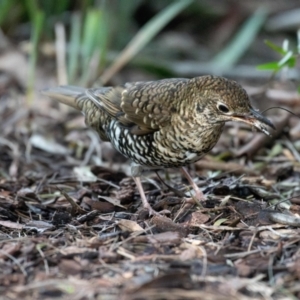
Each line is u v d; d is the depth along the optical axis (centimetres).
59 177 1356
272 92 1738
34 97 1786
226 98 1022
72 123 1627
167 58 2194
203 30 2348
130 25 2225
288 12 2341
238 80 1998
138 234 999
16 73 1873
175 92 1088
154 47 2216
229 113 1027
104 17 1861
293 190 1249
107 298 820
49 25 1983
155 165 1144
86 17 1966
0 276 880
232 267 895
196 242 975
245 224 1038
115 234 995
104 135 1255
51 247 953
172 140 1090
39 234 1021
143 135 1119
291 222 1028
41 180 1323
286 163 1385
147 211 1091
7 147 1525
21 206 1149
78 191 1241
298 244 966
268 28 2288
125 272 884
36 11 1833
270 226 1023
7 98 1788
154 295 819
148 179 1269
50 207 1159
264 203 1136
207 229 1023
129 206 1164
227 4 2373
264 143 1427
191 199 1117
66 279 872
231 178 1265
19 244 962
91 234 1025
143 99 1117
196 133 1069
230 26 2325
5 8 1998
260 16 2120
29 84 1720
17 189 1262
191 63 2080
